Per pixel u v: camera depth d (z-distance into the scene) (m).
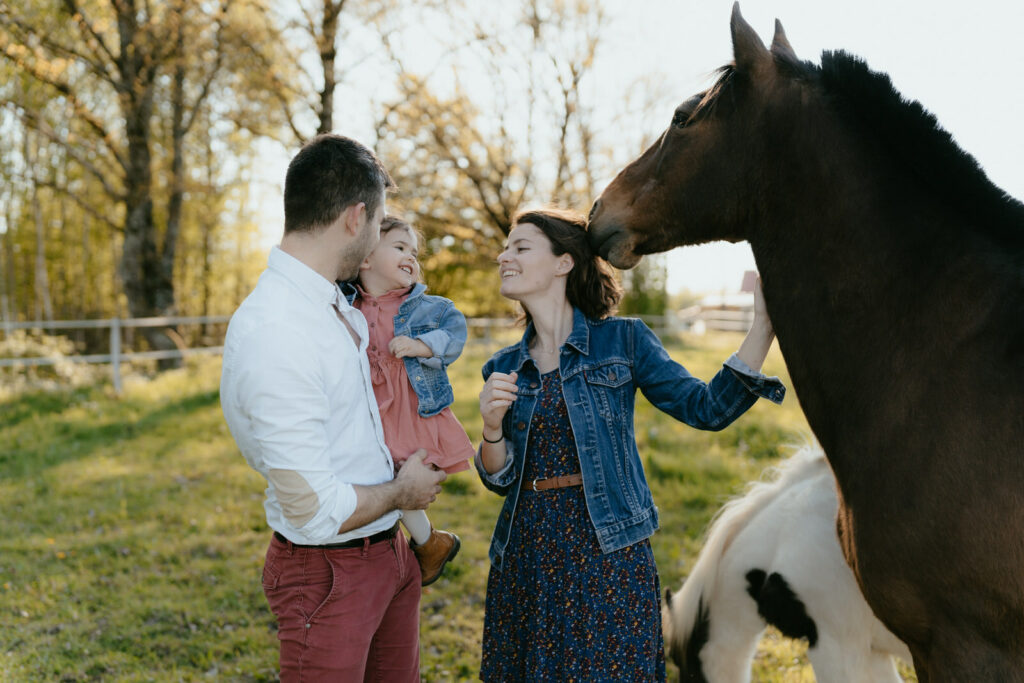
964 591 1.43
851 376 1.63
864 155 1.64
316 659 1.71
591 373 1.98
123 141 15.66
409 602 1.96
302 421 1.56
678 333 18.09
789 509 2.34
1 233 23.70
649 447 6.35
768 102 1.70
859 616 2.15
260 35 13.07
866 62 1.65
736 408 1.84
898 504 1.51
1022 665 1.40
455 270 17.81
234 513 5.20
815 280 1.68
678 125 1.82
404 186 14.87
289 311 1.64
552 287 2.07
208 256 25.05
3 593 3.91
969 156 1.57
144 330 13.31
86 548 4.54
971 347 1.48
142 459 6.73
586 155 15.11
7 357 12.17
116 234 23.11
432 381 2.03
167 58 12.77
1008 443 1.39
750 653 2.52
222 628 3.61
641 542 1.93
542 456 1.97
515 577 1.98
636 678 1.84
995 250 1.53
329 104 13.82
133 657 3.30
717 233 1.84
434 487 1.83
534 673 1.87
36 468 6.38
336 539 1.71
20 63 12.01
